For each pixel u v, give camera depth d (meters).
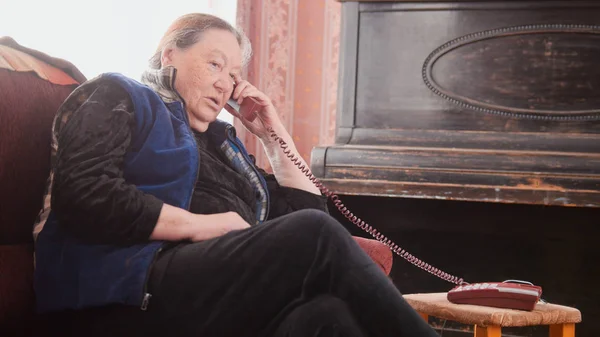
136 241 1.41
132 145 1.53
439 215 3.23
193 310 1.34
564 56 2.94
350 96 3.11
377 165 2.87
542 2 2.95
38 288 1.44
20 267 1.49
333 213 3.14
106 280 1.37
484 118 2.98
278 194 2.00
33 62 1.68
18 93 1.54
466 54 3.02
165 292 1.35
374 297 1.24
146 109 1.54
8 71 1.55
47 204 1.51
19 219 1.53
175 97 1.67
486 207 3.20
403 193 2.84
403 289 3.26
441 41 3.04
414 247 3.24
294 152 2.02
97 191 1.38
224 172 1.73
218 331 1.32
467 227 3.21
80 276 1.39
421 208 3.23
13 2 2.75
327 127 4.05
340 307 1.24
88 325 1.41
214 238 1.41
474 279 3.21
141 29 3.22
